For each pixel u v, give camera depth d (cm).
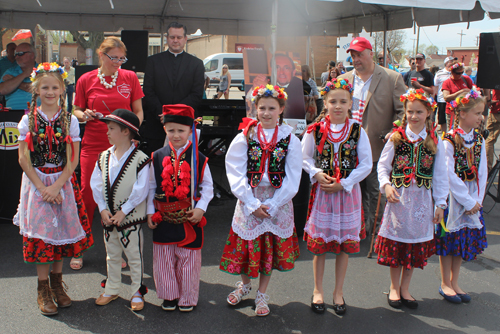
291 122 439
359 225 287
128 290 305
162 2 689
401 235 286
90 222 342
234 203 541
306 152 295
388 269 354
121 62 332
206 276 333
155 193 276
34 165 265
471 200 295
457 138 303
